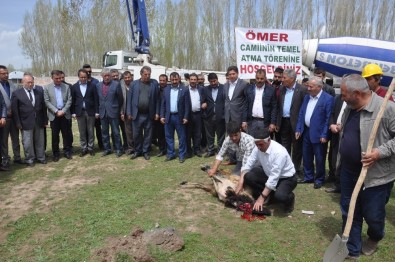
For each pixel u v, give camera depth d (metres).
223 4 30.20
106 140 8.57
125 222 4.67
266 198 5.26
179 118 7.82
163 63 31.27
